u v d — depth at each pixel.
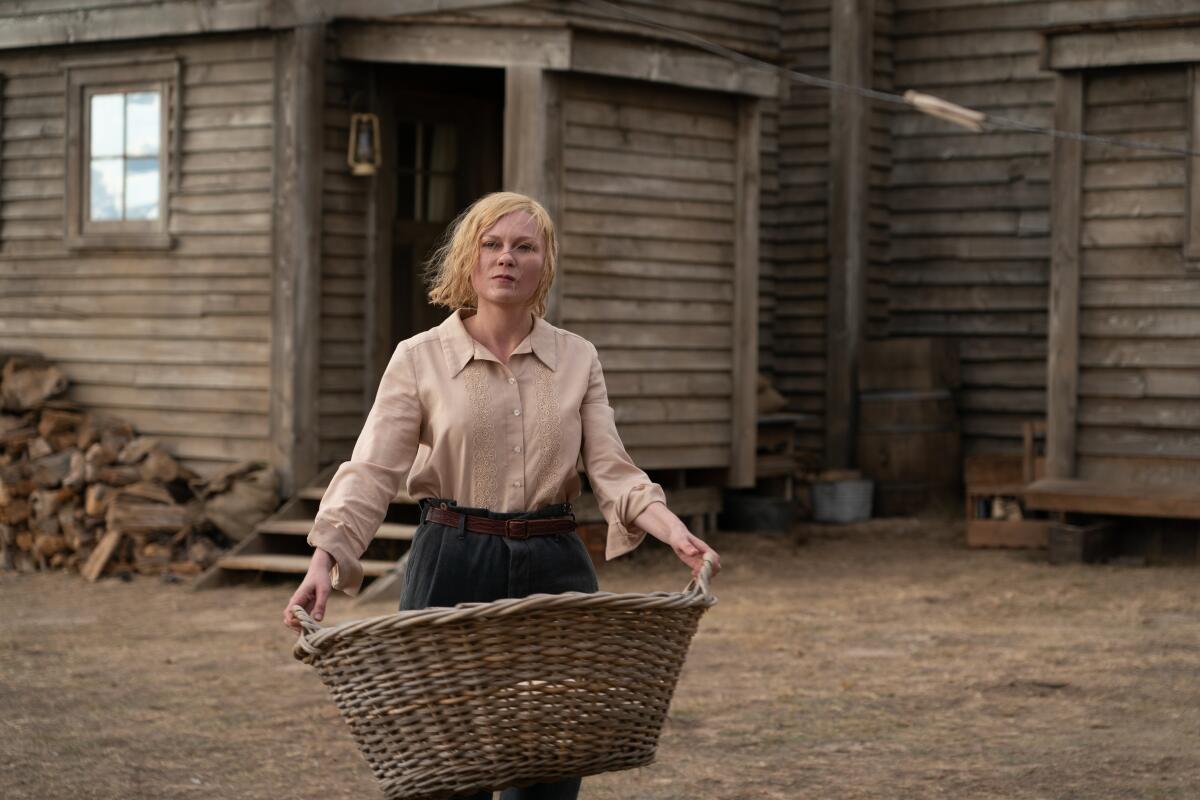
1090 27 9.80
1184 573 9.47
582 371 3.33
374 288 10.27
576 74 9.68
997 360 12.89
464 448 3.20
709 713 5.78
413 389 3.22
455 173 11.33
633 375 10.09
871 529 11.83
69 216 10.71
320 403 10.01
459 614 2.67
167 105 10.36
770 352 13.33
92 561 9.55
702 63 10.12
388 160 10.43
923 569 9.83
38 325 10.91
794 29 13.16
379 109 10.37
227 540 9.77
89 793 4.75
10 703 6.05
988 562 10.11
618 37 9.62
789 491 11.82
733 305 10.66
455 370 3.22
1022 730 5.50
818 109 13.15
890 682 6.33
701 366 10.48
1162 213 9.84
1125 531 10.16
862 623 7.82
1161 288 9.86
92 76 10.62
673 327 10.29
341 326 10.15
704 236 10.44
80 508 9.97
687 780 4.85
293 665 6.80
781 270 13.32
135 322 10.52
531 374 3.27
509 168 9.52
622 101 9.91
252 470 9.92
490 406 3.21
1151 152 9.86
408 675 2.74
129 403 10.54
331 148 10.06
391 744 2.79
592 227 9.80
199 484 9.83
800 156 13.25
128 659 6.97
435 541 3.19
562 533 3.25
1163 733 5.43
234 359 10.12
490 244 3.23
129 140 10.55
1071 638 7.33
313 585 2.98
